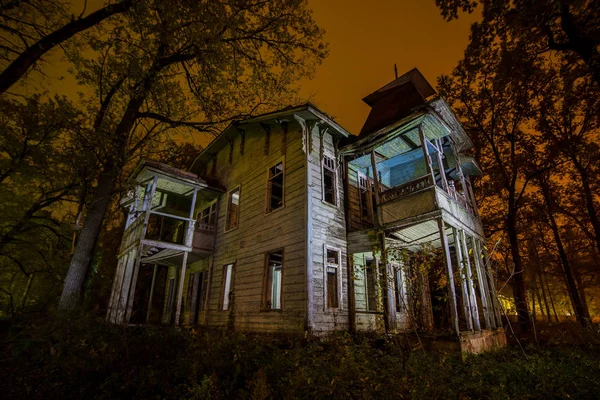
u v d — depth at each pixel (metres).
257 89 13.17
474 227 11.86
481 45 7.38
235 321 11.12
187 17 8.78
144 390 4.76
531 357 6.05
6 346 6.94
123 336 6.59
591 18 5.99
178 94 11.63
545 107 15.38
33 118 7.95
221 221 14.44
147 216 12.10
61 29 7.40
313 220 9.79
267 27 11.93
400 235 10.57
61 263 15.75
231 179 14.81
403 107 13.00
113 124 10.73
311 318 8.55
